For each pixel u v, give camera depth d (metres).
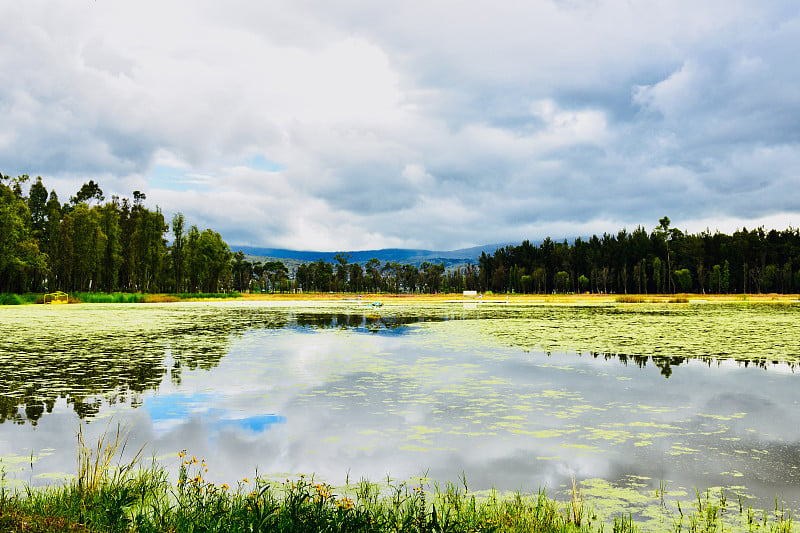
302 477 7.01
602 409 10.77
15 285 70.31
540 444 8.49
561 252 146.50
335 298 106.69
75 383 13.14
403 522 5.04
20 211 68.62
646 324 32.31
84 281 80.25
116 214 86.81
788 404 11.23
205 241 92.44
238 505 5.53
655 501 6.29
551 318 39.19
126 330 27.30
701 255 122.56
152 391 12.30
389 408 10.80
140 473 6.82
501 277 146.88
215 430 9.22
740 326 30.45
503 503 6.09
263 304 73.31
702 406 11.03
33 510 5.35
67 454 7.87
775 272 113.56
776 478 7.05
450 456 7.92
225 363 16.42
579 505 6.14
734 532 5.44
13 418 9.91
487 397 11.80
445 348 20.20
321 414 10.30
